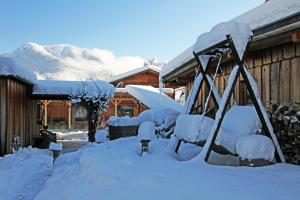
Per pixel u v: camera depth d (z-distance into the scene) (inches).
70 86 650.2
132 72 1127.6
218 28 238.2
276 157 229.3
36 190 265.9
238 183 167.2
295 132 246.2
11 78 502.0
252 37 233.0
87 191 181.9
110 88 669.9
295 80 267.3
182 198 145.9
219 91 400.8
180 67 409.7
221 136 228.2
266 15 228.5
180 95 1035.9
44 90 636.7
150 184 168.4
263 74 309.7
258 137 218.8
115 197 155.7
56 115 1157.7
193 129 237.1
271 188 157.6
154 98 684.1
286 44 278.5
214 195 147.7
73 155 350.3
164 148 297.4
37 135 738.2
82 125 1155.9
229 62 373.4
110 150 308.8
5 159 408.8
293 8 202.7
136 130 530.0
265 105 304.5
